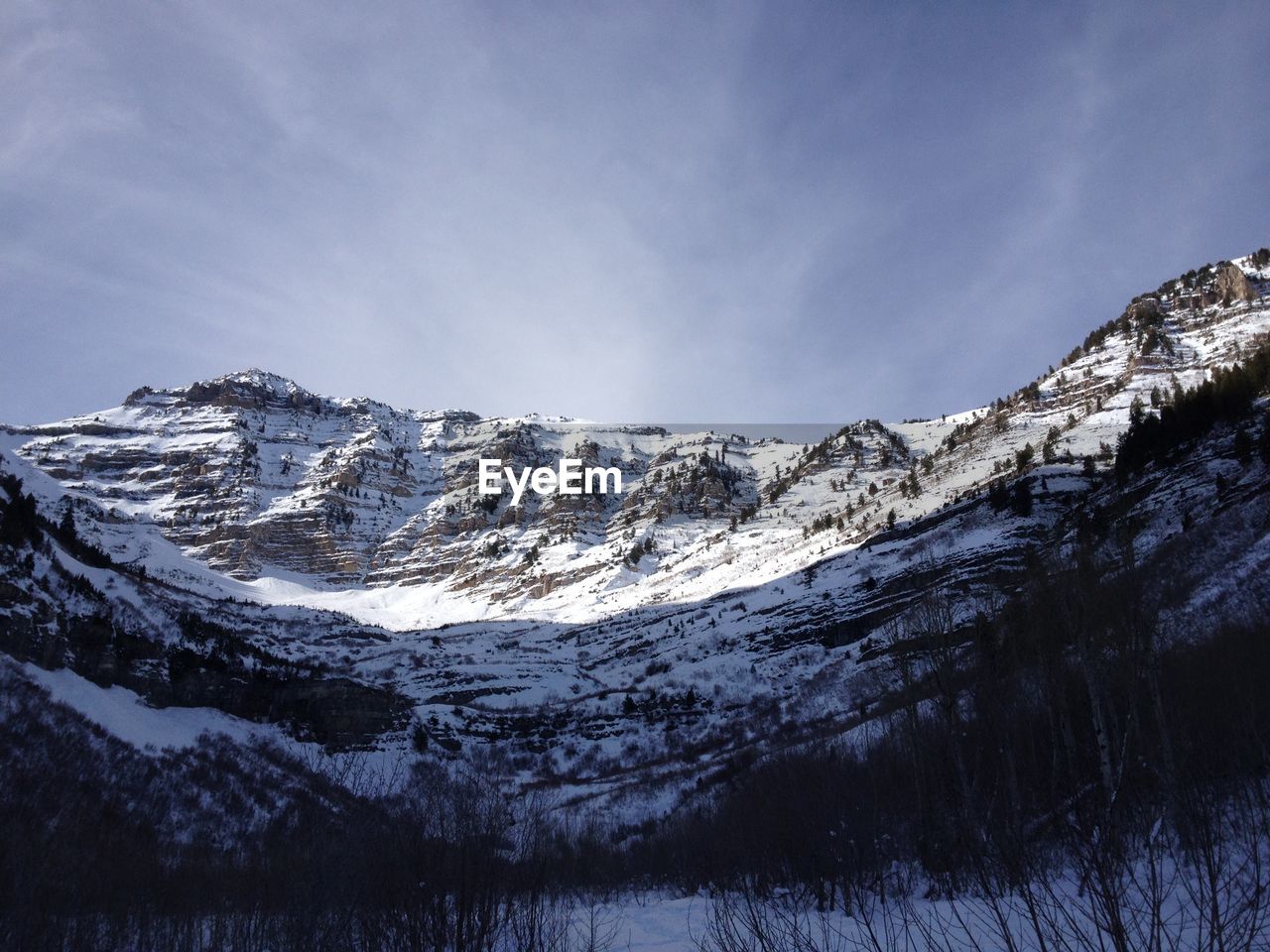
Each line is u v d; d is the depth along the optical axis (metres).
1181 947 12.41
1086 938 12.05
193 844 32.44
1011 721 28.98
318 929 18.00
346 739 66.31
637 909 30.03
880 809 30.30
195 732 56.75
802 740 56.06
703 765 62.84
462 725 84.44
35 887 20.23
